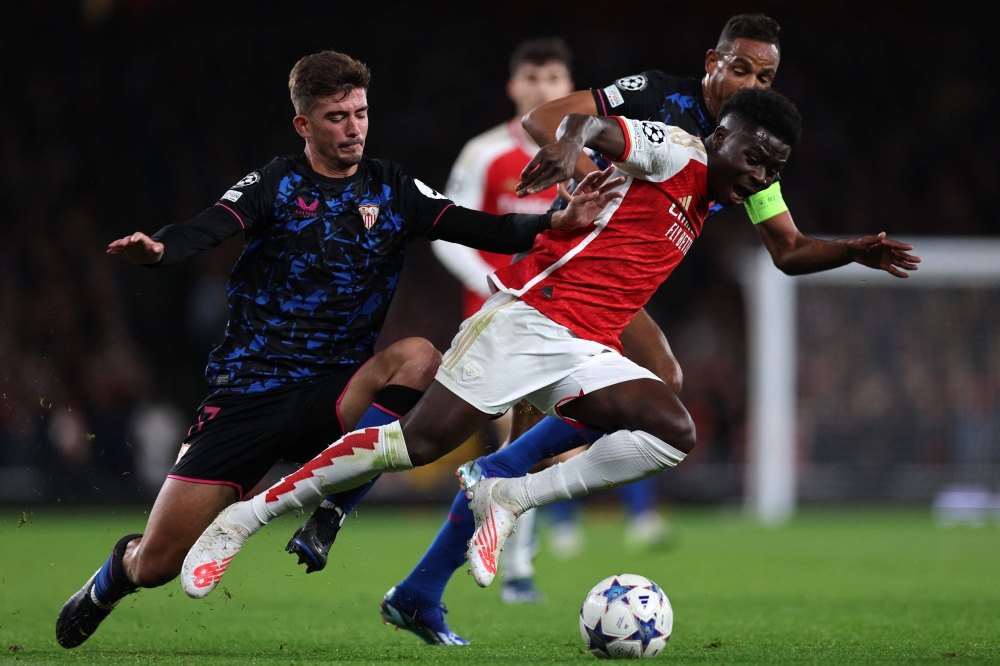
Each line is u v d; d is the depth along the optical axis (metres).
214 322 61.38
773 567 30.80
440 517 53.28
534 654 15.32
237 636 17.59
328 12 78.25
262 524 15.29
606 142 14.88
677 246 15.70
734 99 15.49
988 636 16.97
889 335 55.28
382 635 17.84
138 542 16.20
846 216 73.94
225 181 73.12
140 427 56.47
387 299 16.73
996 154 76.50
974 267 52.59
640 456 15.03
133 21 74.94
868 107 77.75
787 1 77.81
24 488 54.09
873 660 14.22
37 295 64.06
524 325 15.24
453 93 77.88
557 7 78.62
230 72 75.94
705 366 66.00
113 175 71.38
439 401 15.12
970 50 78.56
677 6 78.25
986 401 54.75
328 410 16.16
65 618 16.12
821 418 55.66
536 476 15.32
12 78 72.31
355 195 16.28
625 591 14.82
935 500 55.19
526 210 27.50
